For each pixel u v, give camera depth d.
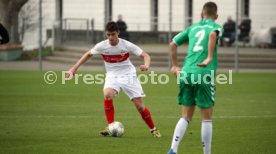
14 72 91.12
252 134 39.00
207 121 30.23
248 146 34.97
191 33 30.81
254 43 114.88
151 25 128.62
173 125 43.09
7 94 63.50
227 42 112.56
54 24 112.06
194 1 126.62
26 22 117.94
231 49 107.56
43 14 121.50
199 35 30.48
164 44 120.06
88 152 33.12
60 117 46.62
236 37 91.06
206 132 30.09
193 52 30.48
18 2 103.88
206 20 30.84
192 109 30.77
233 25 111.75
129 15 130.75
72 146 34.81
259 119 45.84
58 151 33.38
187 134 39.00
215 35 29.88
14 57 107.56
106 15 93.56
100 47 37.84
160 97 61.50
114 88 38.12
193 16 126.81
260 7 121.94
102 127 41.81
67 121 44.56
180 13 127.25
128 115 48.03
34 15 120.06
